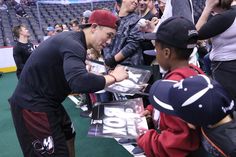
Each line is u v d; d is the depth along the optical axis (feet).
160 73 7.80
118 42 9.05
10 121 13.76
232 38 6.50
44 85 5.56
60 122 5.95
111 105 5.45
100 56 8.70
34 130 5.62
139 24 8.70
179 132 3.68
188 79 3.35
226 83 6.74
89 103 13.37
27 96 5.62
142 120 4.96
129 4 9.03
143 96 7.30
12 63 28.27
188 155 3.88
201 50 11.06
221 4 6.53
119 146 10.14
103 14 5.32
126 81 5.90
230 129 3.14
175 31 3.91
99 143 10.54
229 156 3.03
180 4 7.27
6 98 18.52
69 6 44.24
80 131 11.77
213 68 7.09
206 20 6.76
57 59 5.37
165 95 3.47
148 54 8.11
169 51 4.01
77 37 5.41
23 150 5.90
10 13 39.86
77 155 9.77
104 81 5.05
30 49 15.07
